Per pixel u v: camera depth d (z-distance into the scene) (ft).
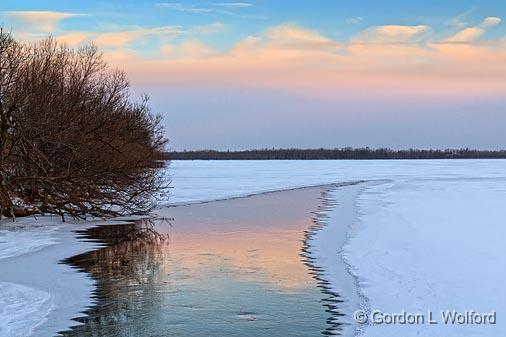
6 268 41.22
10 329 27.35
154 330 27.20
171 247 50.26
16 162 67.51
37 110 64.28
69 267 41.57
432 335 25.96
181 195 109.60
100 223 67.56
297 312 30.12
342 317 29.14
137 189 80.94
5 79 63.26
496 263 40.96
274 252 47.52
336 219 70.74
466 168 269.85
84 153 67.62
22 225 64.49
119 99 86.53
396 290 34.04
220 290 34.68
